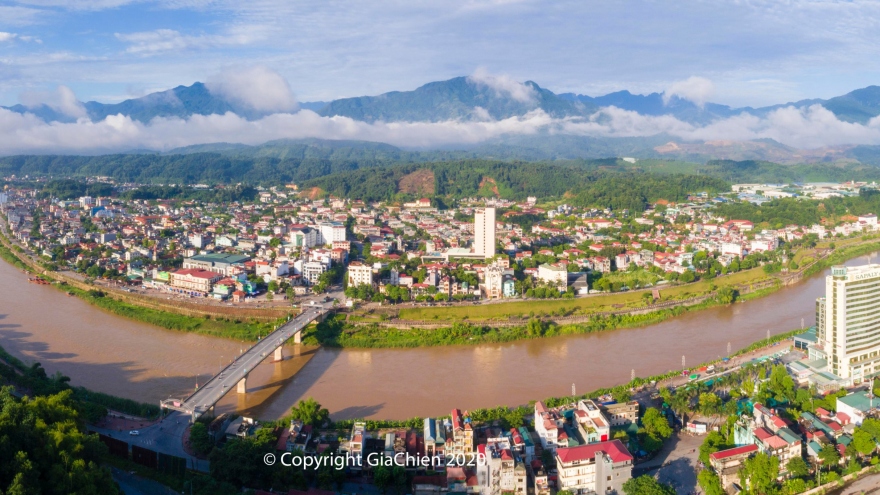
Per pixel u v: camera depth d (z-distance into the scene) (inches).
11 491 7416.3
